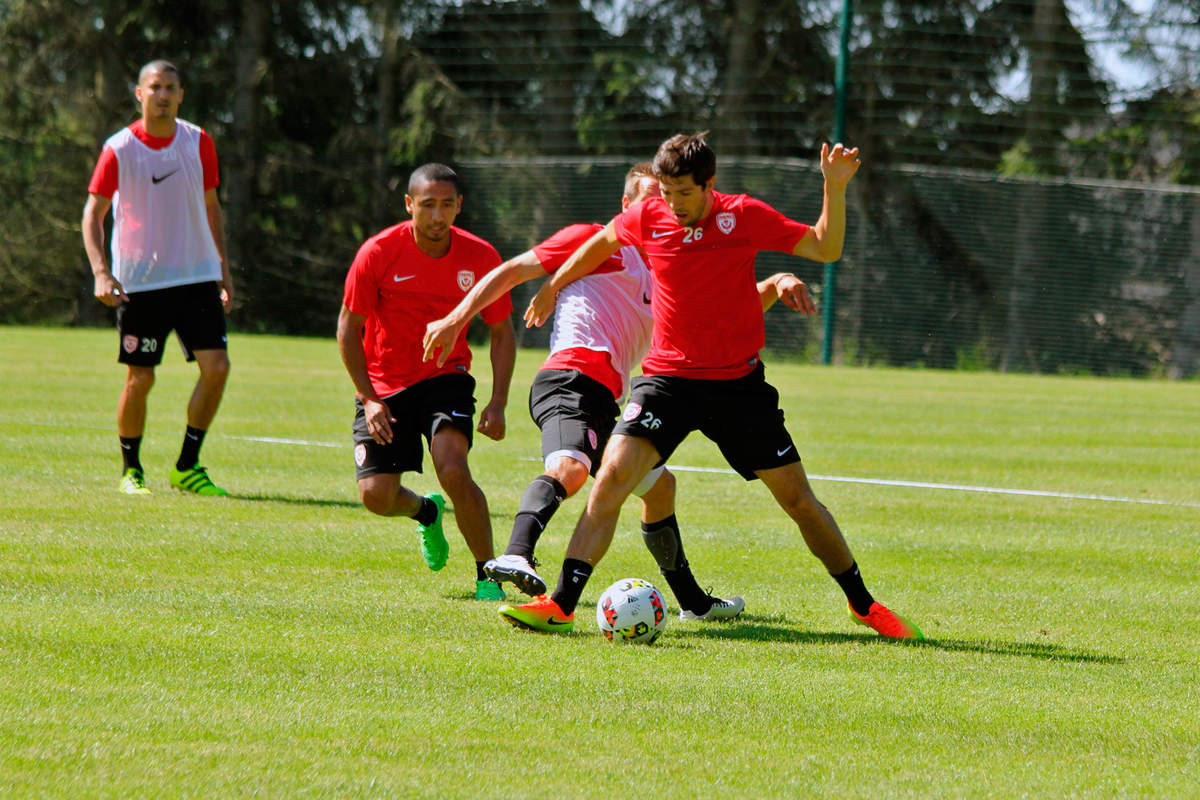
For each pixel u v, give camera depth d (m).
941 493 30.94
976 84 103.31
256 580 18.92
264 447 35.25
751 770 11.38
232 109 111.69
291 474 30.55
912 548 23.84
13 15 106.62
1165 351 86.88
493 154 108.56
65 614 16.22
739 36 106.62
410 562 21.00
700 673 14.68
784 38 107.25
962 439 43.19
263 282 104.81
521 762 11.40
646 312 18.94
